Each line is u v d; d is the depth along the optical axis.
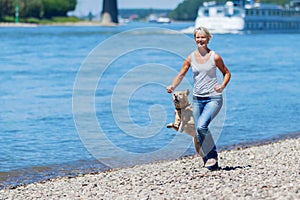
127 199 10.52
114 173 13.66
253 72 46.22
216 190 10.61
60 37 106.69
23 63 54.12
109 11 190.88
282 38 106.12
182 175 12.51
